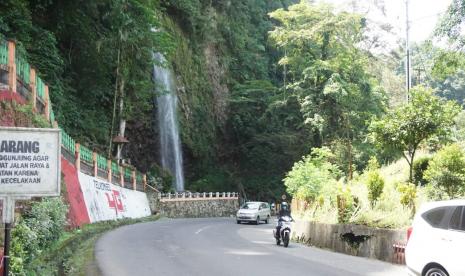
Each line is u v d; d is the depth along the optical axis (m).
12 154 6.14
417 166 22.31
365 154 44.25
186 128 53.78
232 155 61.00
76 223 17.89
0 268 7.02
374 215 14.77
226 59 64.31
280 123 59.97
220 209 48.00
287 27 54.56
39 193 6.21
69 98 33.34
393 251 12.80
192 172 55.62
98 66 35.59
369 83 49.09
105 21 36.50
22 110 13.75
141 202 35.38
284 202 17.28
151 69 46.59
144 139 47.84
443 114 18.36
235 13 67.62
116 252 13.31
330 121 50.03
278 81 73.31
